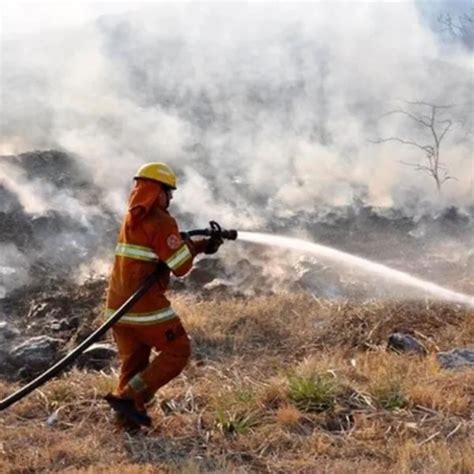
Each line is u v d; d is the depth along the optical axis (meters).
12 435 6.52
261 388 7.18
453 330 9.15
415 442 6.24
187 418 6.71
